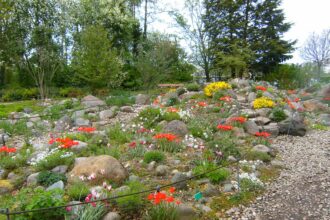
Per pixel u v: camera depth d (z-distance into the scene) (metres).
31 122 9.64
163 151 6.19
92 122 9.34
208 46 24.61
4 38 18.67
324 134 8.29
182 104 10.70
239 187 4.64
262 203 4.29
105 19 21.78
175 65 23.02
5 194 4.52
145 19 26.30
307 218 3.88
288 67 21.31
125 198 3.77
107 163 4.71
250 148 6.64
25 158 5.78
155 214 3.64
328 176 5.26
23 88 19.31
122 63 18.72
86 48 14.89
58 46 19.61
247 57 21.08
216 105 10.14
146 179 4.92
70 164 5.29
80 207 3.55
